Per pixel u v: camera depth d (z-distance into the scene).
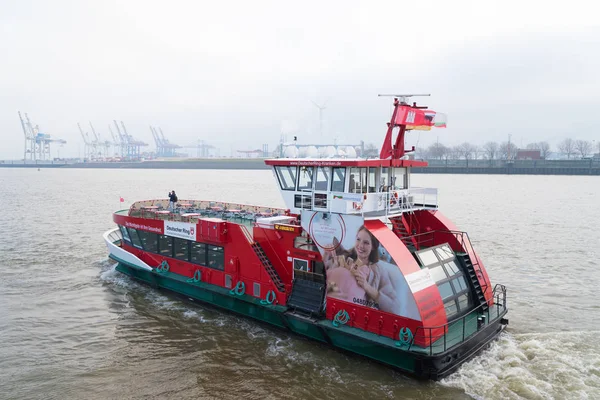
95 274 31.89
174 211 31.48
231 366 18.84
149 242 28.75
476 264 20.92
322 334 19.41
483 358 18.50
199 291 25.03
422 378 16.83
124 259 30.14
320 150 22.77
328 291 19.36
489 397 16.02
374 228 18.09
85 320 23.78
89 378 18.12
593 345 20.08
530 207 72.94
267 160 22.50
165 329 22.52
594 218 60.69
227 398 16.67
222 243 23.41
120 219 30.95
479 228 52.50
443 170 182.62
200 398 16.70
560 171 168.12
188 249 25.88
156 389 17.33
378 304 17.69
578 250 40.75
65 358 19.78
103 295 27.45
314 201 20.89
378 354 17.77
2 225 53.03
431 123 22.27
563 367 17.95
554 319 23.75
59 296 27.34
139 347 20.73
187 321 23.36
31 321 23.70
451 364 17.23
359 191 20.03
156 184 145.12
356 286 18.34
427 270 18.14
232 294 22.94
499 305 20.73
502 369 17.73
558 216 62.62
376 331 17.84
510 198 87.88
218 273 24.03
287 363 18.84
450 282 19.23
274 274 21.88
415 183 137.38
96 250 39.41
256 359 19.30
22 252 38.62
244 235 22.48
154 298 26.73
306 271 20.81
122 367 18.97
